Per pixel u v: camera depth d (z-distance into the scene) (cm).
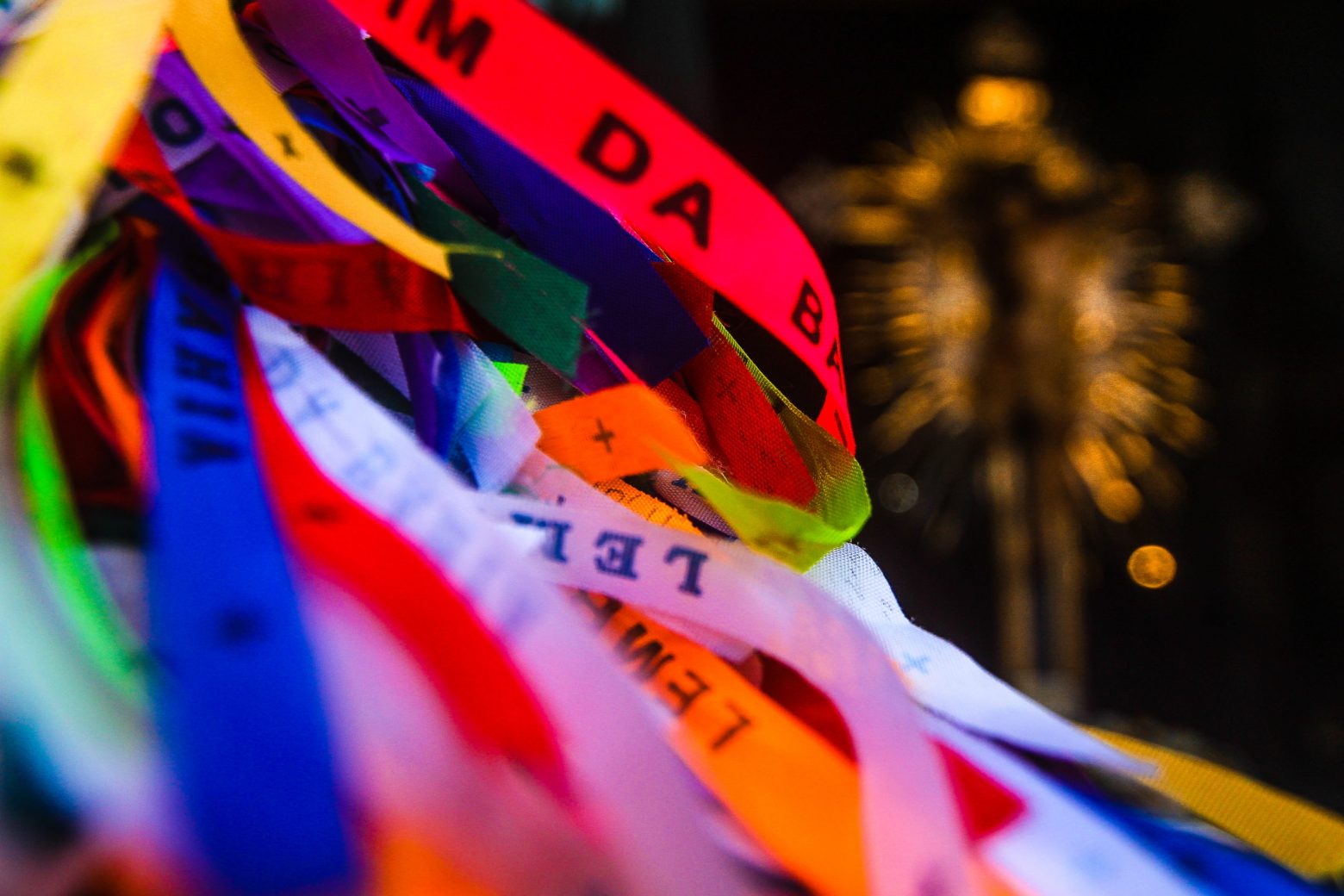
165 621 17
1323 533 454
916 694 25
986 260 448
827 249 463
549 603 18
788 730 21
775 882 18
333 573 19
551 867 16
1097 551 462
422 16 27
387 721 17
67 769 15
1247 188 471
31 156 20
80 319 22
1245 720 453
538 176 30
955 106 483
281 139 24
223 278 24
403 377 27
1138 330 454
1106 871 20
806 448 30
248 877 14
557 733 17
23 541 18
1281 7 461
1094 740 23
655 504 31
